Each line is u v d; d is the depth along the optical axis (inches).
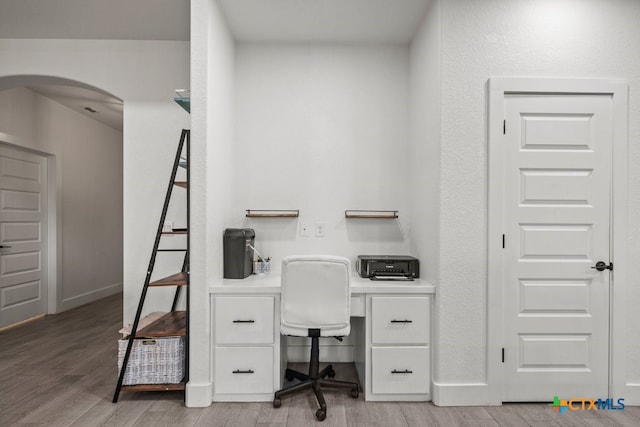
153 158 123.6
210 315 91.9
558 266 90.8
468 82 91.4
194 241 90.3
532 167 91.0
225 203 105.6
